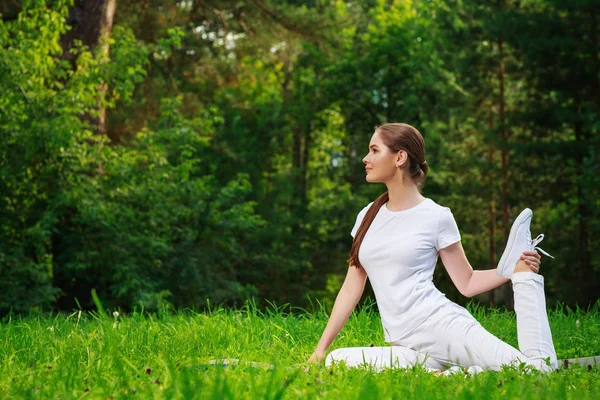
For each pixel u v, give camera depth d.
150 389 3.23
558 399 3.16
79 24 18.94
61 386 3.46
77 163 17.34
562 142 23.47
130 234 18.30
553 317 7.75
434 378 3.79
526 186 26.08
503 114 25.72
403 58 33.41
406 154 4.75
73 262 17.70
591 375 4.12
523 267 4.56
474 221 28.84
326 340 4.81
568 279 24.84
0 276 16.44
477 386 3.31
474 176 27.56
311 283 32.38
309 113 35.09
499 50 25.41
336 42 30.36
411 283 4.66
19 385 3.53
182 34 18.70
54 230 17.09
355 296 4.89
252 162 33.47
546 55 23.09
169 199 19.59
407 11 35.31
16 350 5.28
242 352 5.04
